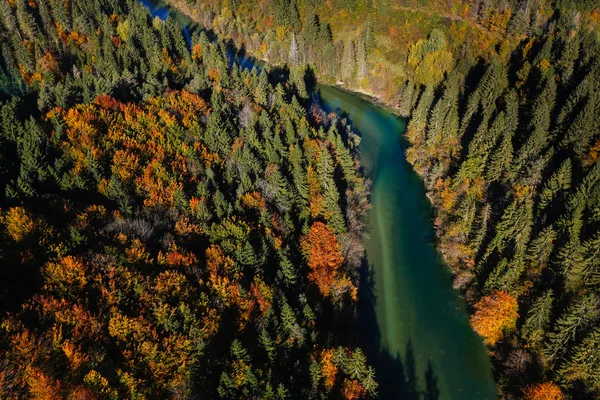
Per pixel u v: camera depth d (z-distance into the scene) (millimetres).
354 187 118750
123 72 127938
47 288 63281
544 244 85500
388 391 79688
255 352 69812
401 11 177375
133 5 197375
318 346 75250
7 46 132500
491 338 83875
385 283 99375
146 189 91250
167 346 62188
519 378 77375
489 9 168500
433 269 101875
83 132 97312
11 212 69938
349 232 104562
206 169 100500
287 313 73062
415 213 117812
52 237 71000
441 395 79062
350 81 177625
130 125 107500
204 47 164750
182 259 75188
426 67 156125
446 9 174625
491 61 145000
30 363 53344
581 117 103125
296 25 192375
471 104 126812
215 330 67688
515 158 107250
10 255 65500
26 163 85812
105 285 66438
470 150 115188
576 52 132875
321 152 105188
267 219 92812
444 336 88250
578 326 72625
